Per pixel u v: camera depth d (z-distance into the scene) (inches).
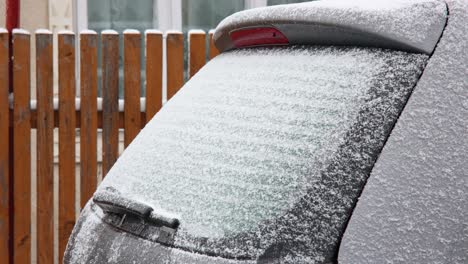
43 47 212.5
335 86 77.5
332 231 69.6
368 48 79.0
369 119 73.6
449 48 77.4
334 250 69.2
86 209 98.5
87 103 215.6
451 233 72.6
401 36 76.5
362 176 71.4
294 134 76.0
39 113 213.9
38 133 214.4
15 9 219.8
